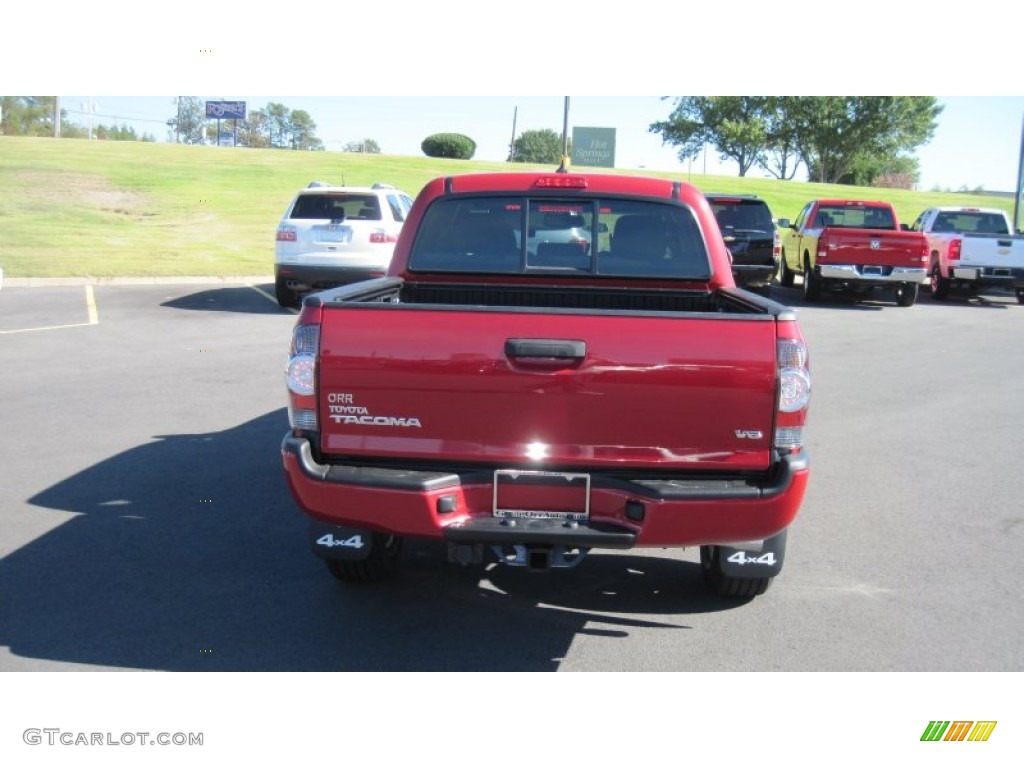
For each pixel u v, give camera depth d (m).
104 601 4.78
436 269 5.55
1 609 4.66
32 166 37.91
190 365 10.98
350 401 4.04
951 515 6.41
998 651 4.41
